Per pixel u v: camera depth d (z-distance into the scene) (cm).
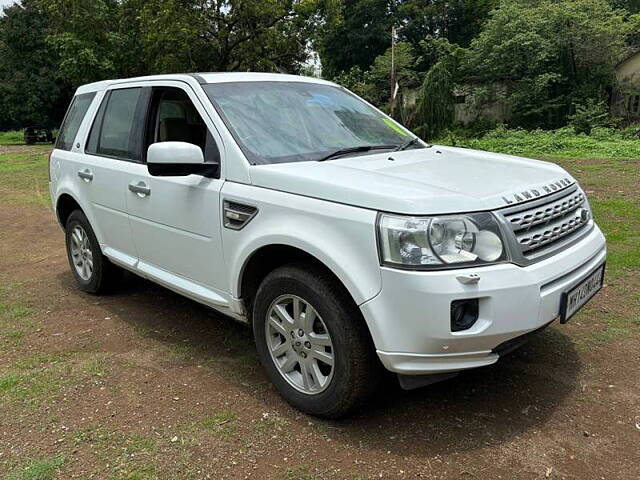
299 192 272
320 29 2438
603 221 666
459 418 280
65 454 257
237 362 346
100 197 418
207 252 324
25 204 967
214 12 2264
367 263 241
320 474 240
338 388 263
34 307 450
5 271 558
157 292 482
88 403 300
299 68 2816
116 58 2620
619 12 2661
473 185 262
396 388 312
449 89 2861
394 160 314
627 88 2661
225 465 247
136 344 375
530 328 245
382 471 241
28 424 282
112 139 417
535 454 251
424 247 230
